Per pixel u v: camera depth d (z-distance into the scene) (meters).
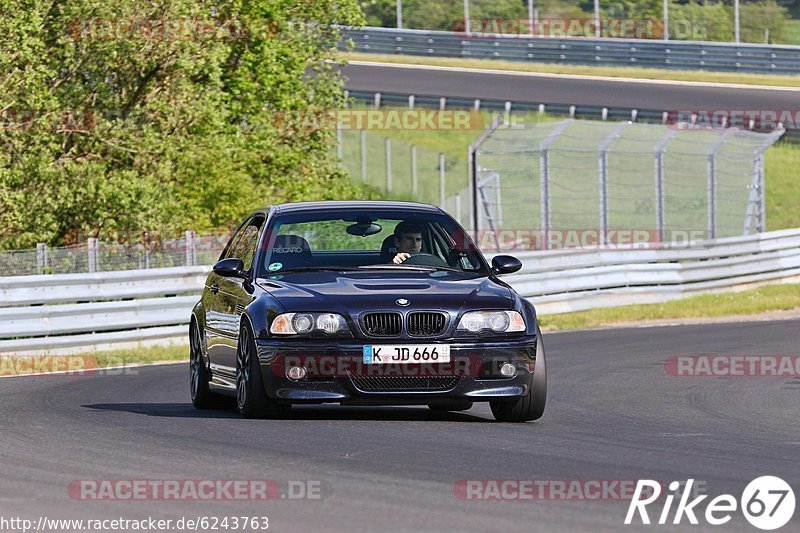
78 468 18.91
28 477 18.22
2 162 56.75
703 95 116.44
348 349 23.28
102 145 60.81
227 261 25.92
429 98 110.88
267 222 26.92
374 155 103.94
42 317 45.50
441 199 89.62
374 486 17.14
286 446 20.81
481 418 25.95
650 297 66.94
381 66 130.38
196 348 28.88
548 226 72.31
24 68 57.88
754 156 83.25
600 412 27.62
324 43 80.69
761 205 83.00
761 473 18.66
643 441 22.39
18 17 56.88
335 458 19.52
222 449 20.55
